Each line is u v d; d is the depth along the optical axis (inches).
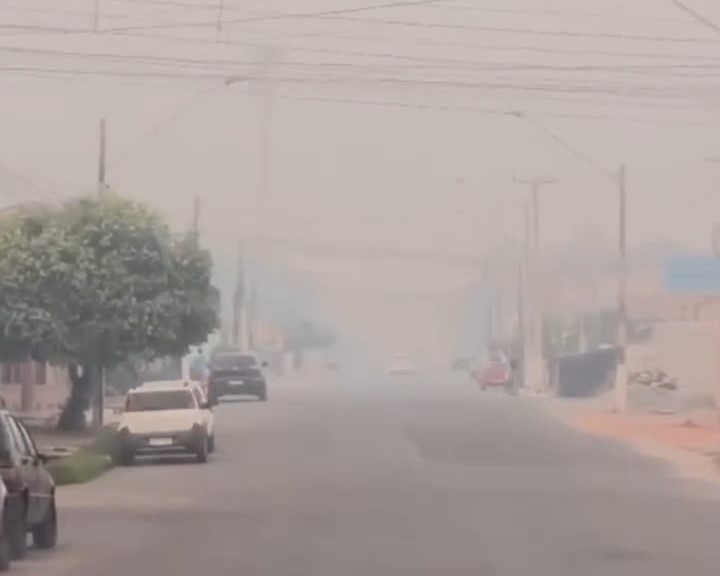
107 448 1950.1
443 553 1034.7
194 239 2358.5
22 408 2891.2
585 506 1387.8
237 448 2197.3
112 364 2356.1
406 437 2428.6
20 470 982.4
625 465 1908.2
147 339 2297.0
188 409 1974.7
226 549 1064.2
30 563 985.5
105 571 944.3
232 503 1425.9
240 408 3415.4
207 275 2353.6
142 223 2301.9
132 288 2283.5
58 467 1648.6
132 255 2290.8
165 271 2309.3
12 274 2257.6
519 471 1798.7
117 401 3363.7
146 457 2075.5
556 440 2380.7
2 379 2844.5
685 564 979.9
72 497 1499.8
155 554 1037.8
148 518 1294.3
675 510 1354.6
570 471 1807.3
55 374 3112.7
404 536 1143.0
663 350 3371.1
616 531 1183.6
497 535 1151.0
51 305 2268.7
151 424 1950.1
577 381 4079.7
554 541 1111.6
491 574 925.8
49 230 2282.2
